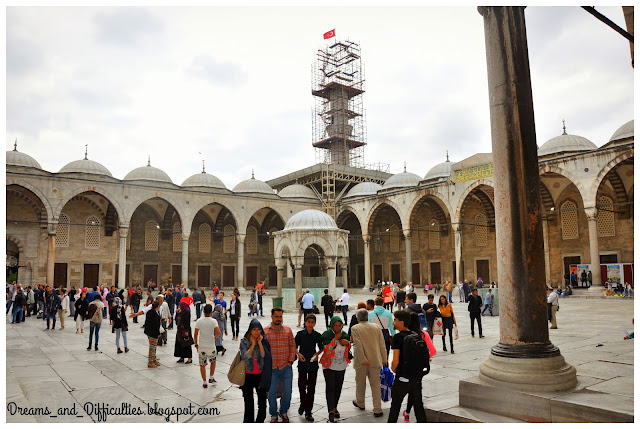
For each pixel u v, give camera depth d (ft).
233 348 40.45
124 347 40.04
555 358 19.08
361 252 155.12
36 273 112.16
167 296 56.70
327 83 168.14
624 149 85.92
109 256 126.31
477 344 39.22
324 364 20.49
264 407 20.08
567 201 111.24
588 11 21.31
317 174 154.92
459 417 18.45
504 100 20.57
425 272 139.13
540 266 19.76
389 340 27.78
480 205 126.93
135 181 118.93
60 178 106.01
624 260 101.40
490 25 21.33
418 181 137.90
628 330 42.96
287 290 76.69
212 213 144.25
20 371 31.45
